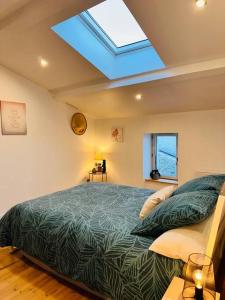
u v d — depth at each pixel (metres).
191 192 1.69
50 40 2.55
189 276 1.05
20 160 3.62
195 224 1.45
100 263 1.52
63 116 4.32
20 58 3.02
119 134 4.68
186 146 3.82
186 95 3.21
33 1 1.96
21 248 2.12
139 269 1.35
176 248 1.29
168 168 4.36
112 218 1.89
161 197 1.93
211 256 1.10
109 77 3.15
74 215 1.95
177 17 1.92
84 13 2.56
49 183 4.12
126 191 2.78
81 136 4.77
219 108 3.43
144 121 4.30
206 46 2.21
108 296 1.49
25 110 3.64
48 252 1.88
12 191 3.52
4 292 1.86
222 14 1.82
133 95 3.55
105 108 4.35
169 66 2.68
